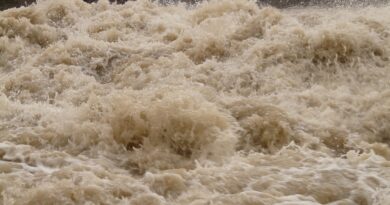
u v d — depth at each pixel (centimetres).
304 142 764
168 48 1216
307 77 1034
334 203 575
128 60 1161
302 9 1823
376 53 1071
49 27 1388
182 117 740
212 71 1059
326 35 1071
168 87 903
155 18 1445
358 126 822
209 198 573
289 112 839
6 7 2183
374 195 582
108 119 790
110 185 608
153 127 747
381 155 742
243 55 1109
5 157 710
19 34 1346
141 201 578
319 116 840
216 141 729
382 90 950
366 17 1194
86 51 1200
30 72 1097
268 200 570
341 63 1055
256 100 885
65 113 848
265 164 674
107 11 1509
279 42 1102
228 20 1300
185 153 732
